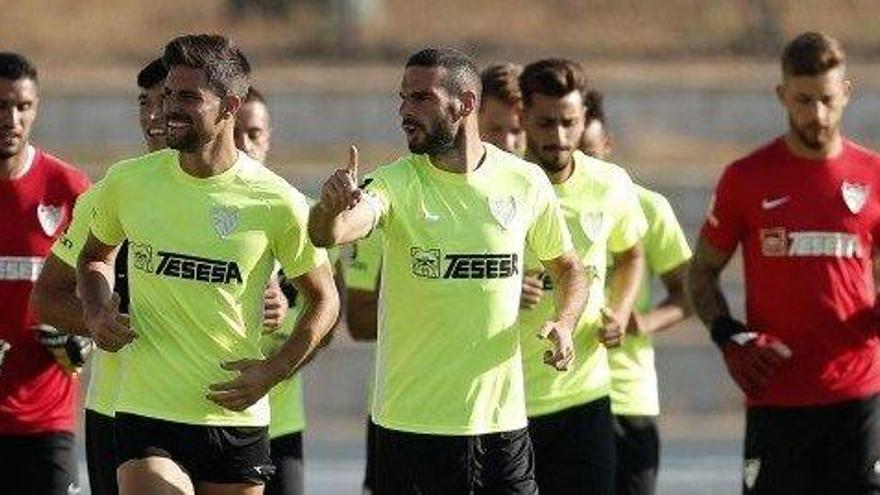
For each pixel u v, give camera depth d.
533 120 32.91
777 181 33.44
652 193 37.47
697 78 75.81
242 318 27.48
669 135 75.06
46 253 32.53
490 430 27.97
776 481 33.88
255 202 27.38
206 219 27.25
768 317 33.62
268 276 27.75
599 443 33.00
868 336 33.47
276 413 33.28
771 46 82.69
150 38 85.31
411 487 28.02
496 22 85.06
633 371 36.31
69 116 74.94
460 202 27.83
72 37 85.19
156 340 27.39
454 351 27.77
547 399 32.69
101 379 31.00
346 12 83.62
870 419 33.50
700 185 67.38
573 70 32.84
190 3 88.50
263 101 33.47
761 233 33.59
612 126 75.31
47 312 28.42
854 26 83.94
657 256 37.34
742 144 75.12
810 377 33.47
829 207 33.31
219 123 27.12
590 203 33.41
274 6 86.44
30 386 32.62
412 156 28.14
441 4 86.56
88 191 28.27
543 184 28.53
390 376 28.08
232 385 26.86
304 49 82.38
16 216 32.41
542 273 32.44
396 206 27.67
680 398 59.56
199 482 27.88
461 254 27.73
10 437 32.66
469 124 27.89
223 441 27.59
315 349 27.78
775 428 33.72
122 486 27.41
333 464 51.16
